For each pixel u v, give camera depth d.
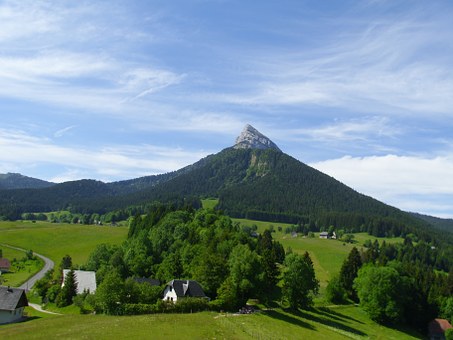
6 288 85.31
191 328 66.88
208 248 133.62
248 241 168.00
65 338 56.66
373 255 176.62
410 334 118.19
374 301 118.81
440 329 123.81
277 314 100.00
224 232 161.50
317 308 121.88
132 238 186.38
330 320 110.06
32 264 196.25
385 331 113.50
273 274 125.94
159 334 60.88
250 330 72.50
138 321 70.00
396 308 117.69
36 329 64.88
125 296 88.50
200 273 112.56
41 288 126.31
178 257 139.38
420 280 150.62
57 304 110.44
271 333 74.75
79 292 113.56
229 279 100.62
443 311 134.88
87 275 120.06
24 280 160.50
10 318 82.19
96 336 57.91
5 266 182.00
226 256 138.50
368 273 123.38
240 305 102.31
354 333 101.25
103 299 83.81
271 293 125.50
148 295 93.38
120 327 64.69
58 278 137.38
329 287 136.00
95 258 150.50
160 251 157.88
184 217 192.38
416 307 129.50
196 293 103.81
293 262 114.19
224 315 85.06
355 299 147.38
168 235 167.12
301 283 112.81
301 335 81.69
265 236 180.88
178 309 87.00
